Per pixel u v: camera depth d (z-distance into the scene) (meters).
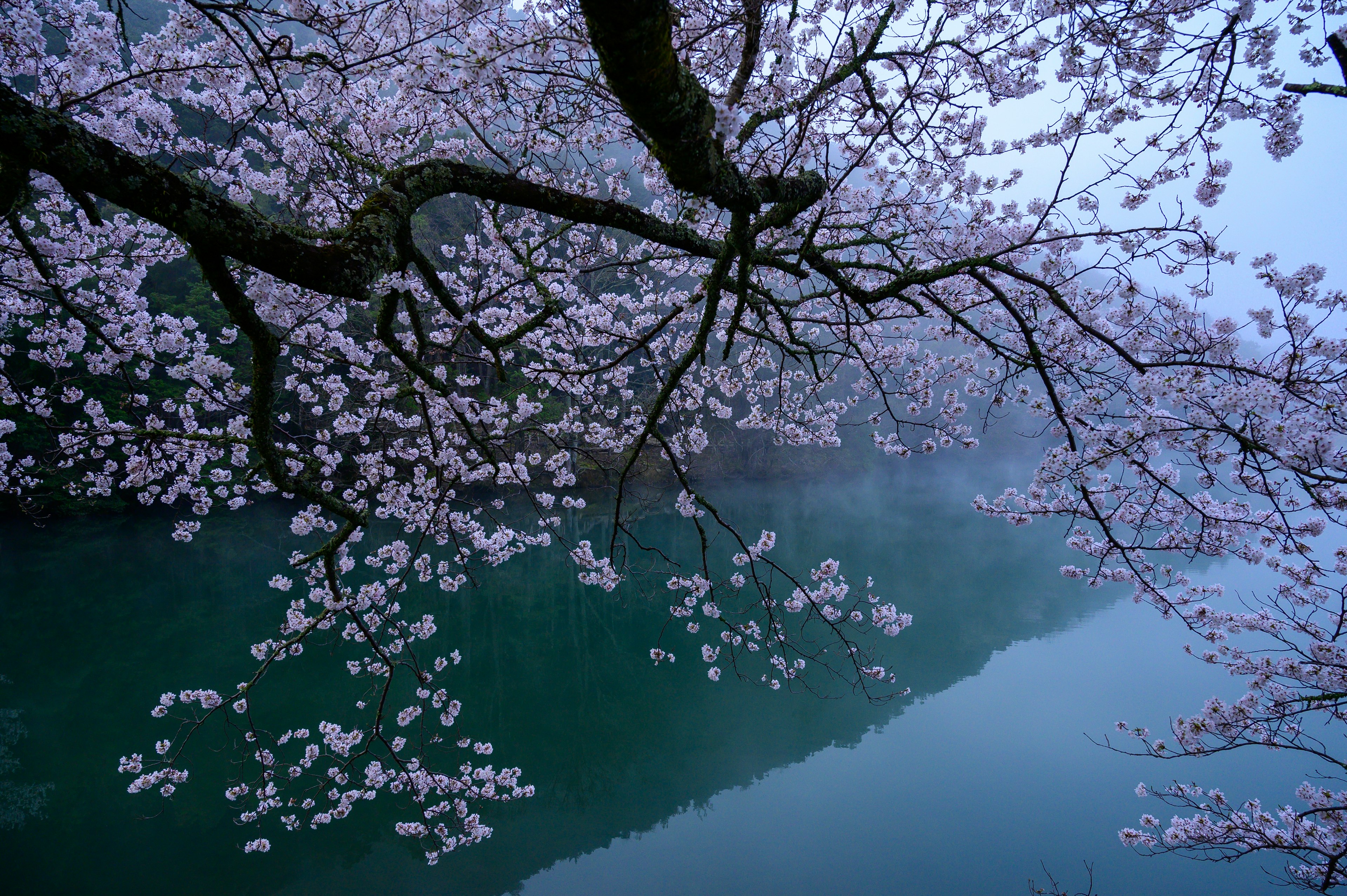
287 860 6.52
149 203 1.36
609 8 1.26
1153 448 3.30
